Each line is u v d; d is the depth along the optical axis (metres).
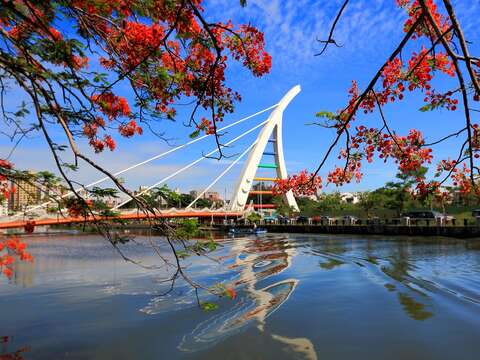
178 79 5.15
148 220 4.89
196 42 4.82
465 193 6.24
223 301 12.94
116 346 8.90
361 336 9.17
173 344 8.98
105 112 5.40
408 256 23.80
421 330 9.42
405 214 51.41
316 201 78.62
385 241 36.62
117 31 5.00
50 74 4.34
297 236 50.81
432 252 25.42
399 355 7.98
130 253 32.03
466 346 8.33
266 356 8.18
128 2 4.49
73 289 15.74
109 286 16.22
